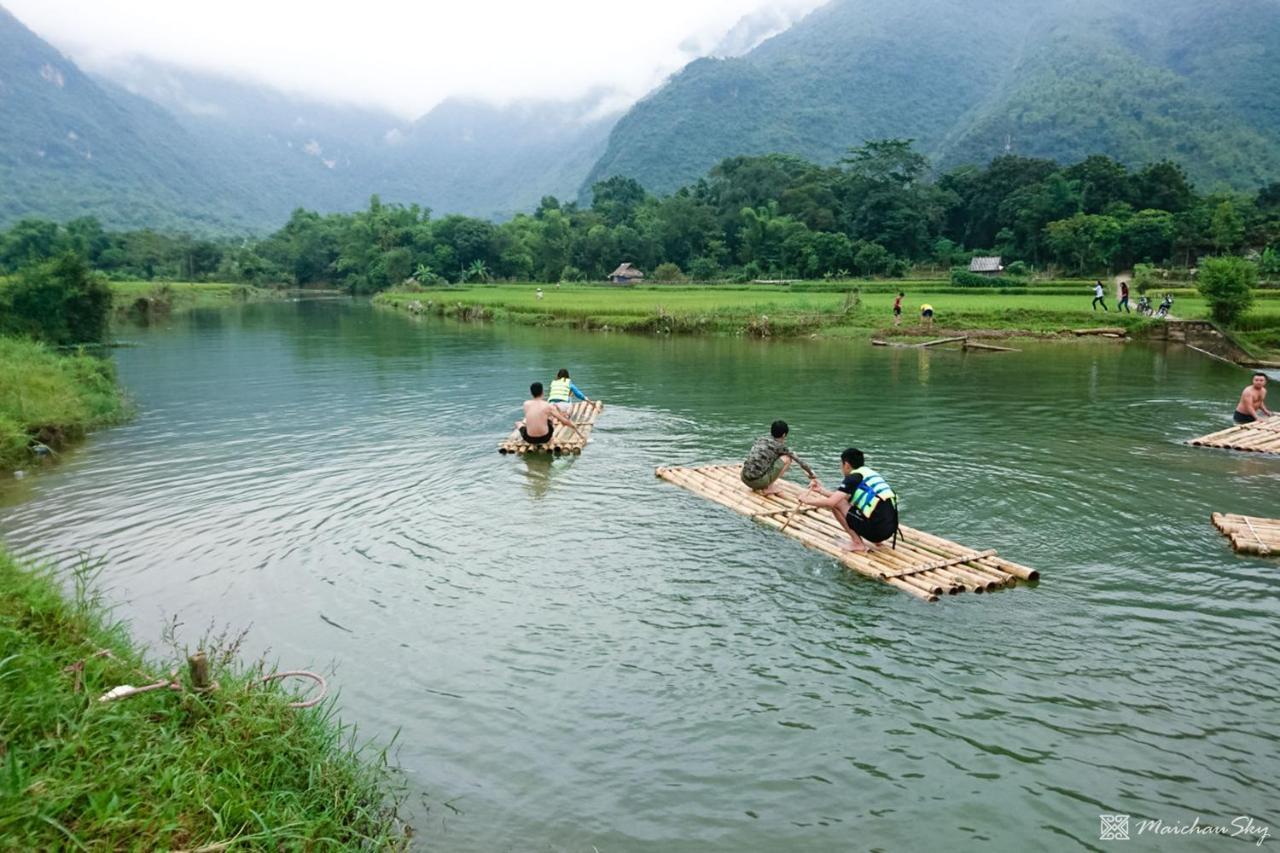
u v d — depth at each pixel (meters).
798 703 6.88
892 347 34.75
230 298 95.69
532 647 7.82
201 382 25.27
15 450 14.65
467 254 116.81
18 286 35.19
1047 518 11.31
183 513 11.80
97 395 19.95
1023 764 6.10
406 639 7.99
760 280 93.38
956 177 111.94
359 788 5.67
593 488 13.02
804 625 8.22
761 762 6.14
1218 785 5.85
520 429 15.83
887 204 103.62
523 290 86.69
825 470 13.96
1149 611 8.44
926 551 9.95
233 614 8.51
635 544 10.47
